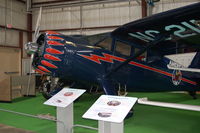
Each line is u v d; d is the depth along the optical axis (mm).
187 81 4781
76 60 3580
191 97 6070
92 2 8508
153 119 3662
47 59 3453
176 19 2676
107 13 8727
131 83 4176
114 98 1836
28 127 3184
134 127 3188
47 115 3814
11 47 9172
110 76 3809
